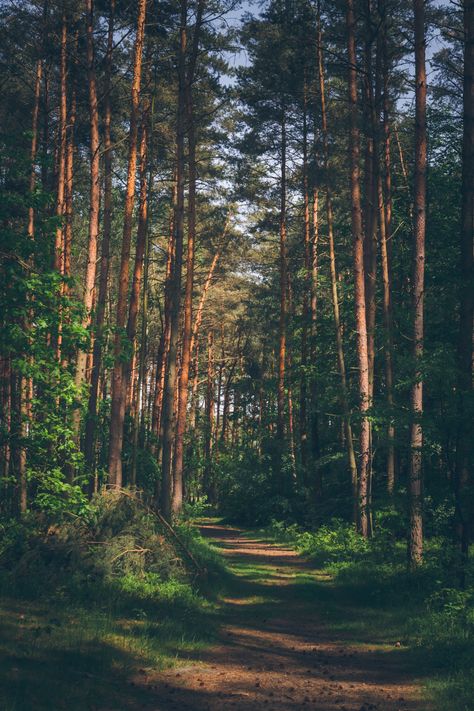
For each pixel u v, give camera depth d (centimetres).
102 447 3228
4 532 1534
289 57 3089
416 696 921
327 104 3250
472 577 1520
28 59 2902
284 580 2066
